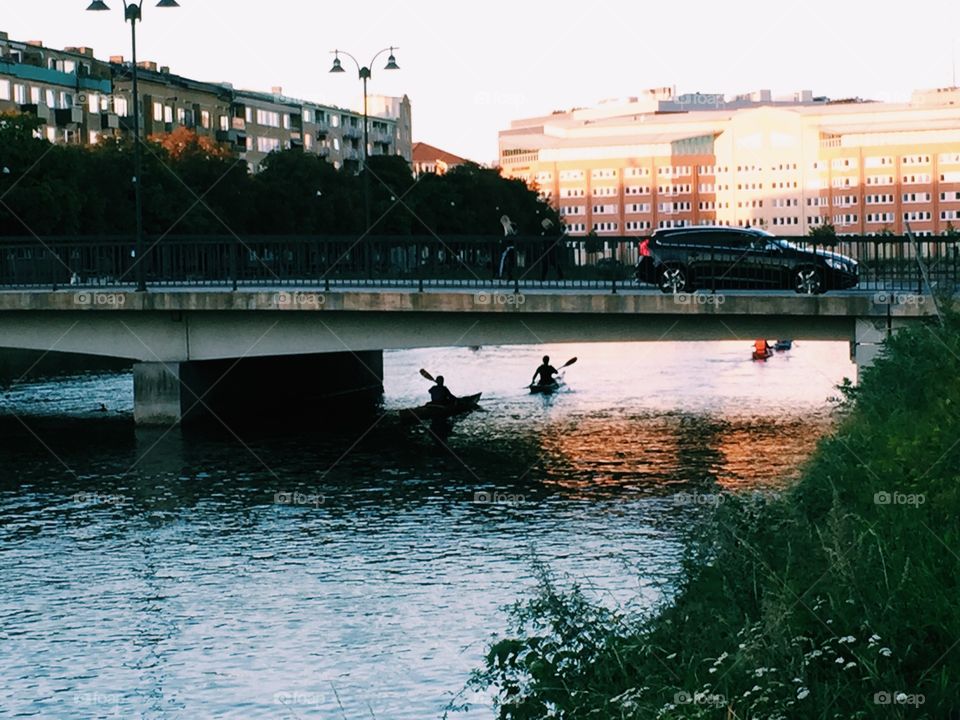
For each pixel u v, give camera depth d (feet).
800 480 74.90
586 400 200.85
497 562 100.89
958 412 75.20
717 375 236.63
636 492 126.82
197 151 359.25
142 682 76.59
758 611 51.60
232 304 168.86
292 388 207.10
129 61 515.09
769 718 41.70
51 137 431.43
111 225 323.98
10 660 81.00
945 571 50.98
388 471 142.20
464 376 241.76
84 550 108.37
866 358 140.46
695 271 154.81
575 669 50.65
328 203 381.81
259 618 88.17
